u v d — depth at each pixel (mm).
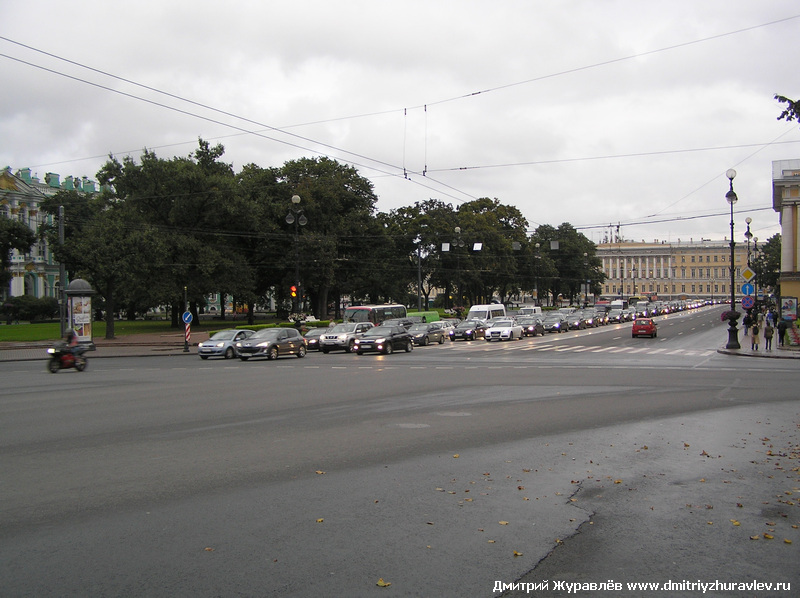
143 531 6086
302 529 6141
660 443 10250
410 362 29156
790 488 7637
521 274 90562
